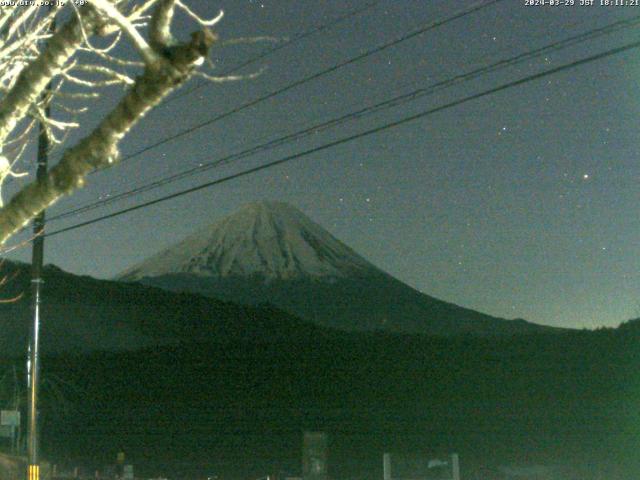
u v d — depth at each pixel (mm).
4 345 108812
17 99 4738
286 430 65750
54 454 57781
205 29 3920
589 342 71000
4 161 5480
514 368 70688
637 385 60875
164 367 93562
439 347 83500
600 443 47094
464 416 62344
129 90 4105
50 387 78938
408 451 52344
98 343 122062
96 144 4207
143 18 5211
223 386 83875
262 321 149375
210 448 59125
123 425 69250
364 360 86438
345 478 40625
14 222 4391
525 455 47062
